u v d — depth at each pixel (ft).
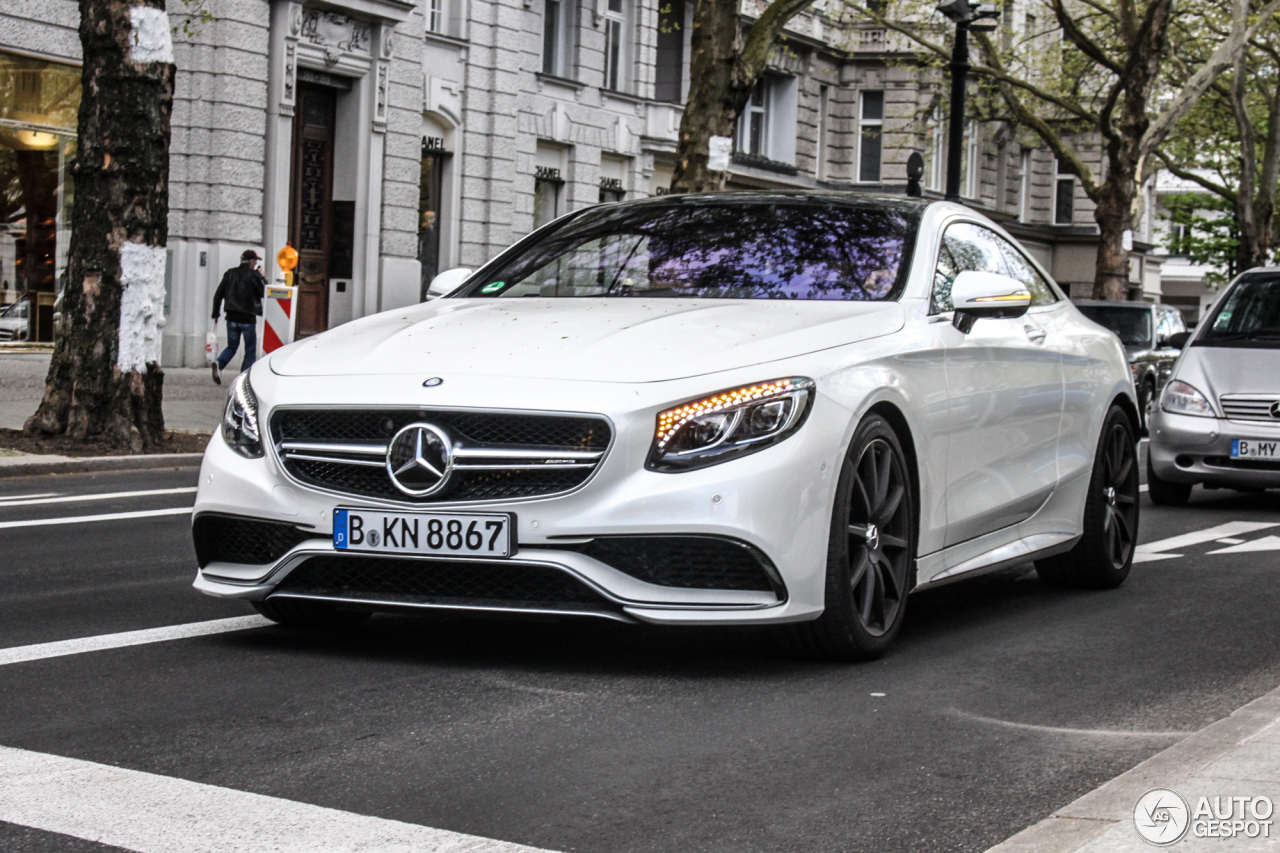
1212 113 140.26
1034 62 120.67
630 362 15.53
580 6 103.09
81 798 11.32
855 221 19.84
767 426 15.24
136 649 16.87
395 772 12.24
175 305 74.95
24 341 69.87
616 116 107.34
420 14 86.94
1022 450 20.65
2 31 67.41
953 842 10.81
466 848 10.41
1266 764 11.98
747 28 124.47
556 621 18.80
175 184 75.00
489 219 94.94
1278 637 19.31
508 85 95.35
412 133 87.10
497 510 15.10
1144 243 195.21
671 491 14.92
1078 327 23.70
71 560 23.99
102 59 42.50
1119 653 18.04
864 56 138.10
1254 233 130.52
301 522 15.83
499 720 13.98
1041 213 170.40
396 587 15.70
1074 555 23.02
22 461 38.81
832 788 12.10
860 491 16.34
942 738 13.73
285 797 11.48
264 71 77.15
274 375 16.66
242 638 17.53
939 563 18.37
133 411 42.86
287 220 79.10
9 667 15.87
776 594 15.31
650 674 15.97
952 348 18.52
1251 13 118.01
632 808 11.46
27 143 69.41
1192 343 38.17
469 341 16.53
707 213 20.56
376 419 15.62
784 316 17.22
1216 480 36.29
